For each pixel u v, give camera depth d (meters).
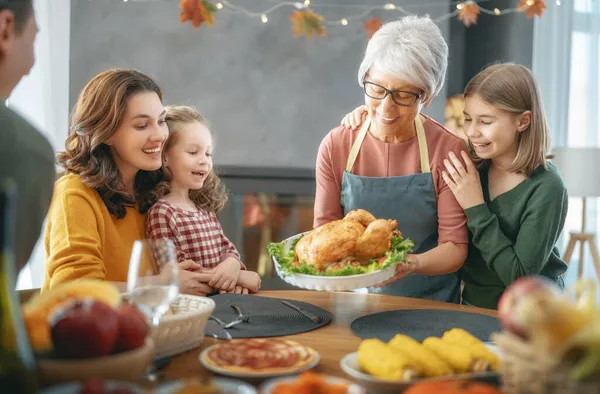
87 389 0.65
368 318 1.35
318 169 1.93
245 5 3.55
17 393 0.66
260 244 3.69
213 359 0.95
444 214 1.77
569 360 0.68
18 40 0.94
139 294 0.97
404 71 1.58
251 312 1.39
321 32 3.10
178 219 1.79
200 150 1.85
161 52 3.48
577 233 3.67
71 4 3.36
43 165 0.91
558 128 4.00
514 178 1.78
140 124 1.63
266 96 3.62
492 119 1.69
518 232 1.77
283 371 0.90
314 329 1.27
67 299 0.85
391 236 1.41
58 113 3.37
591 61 3.97
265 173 3.62
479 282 1.85
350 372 0.87
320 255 1.36
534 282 0.74
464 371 0.88
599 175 3.44
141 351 0.79
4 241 0.60
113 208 1.66
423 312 1.40
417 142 1.83
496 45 4.07
